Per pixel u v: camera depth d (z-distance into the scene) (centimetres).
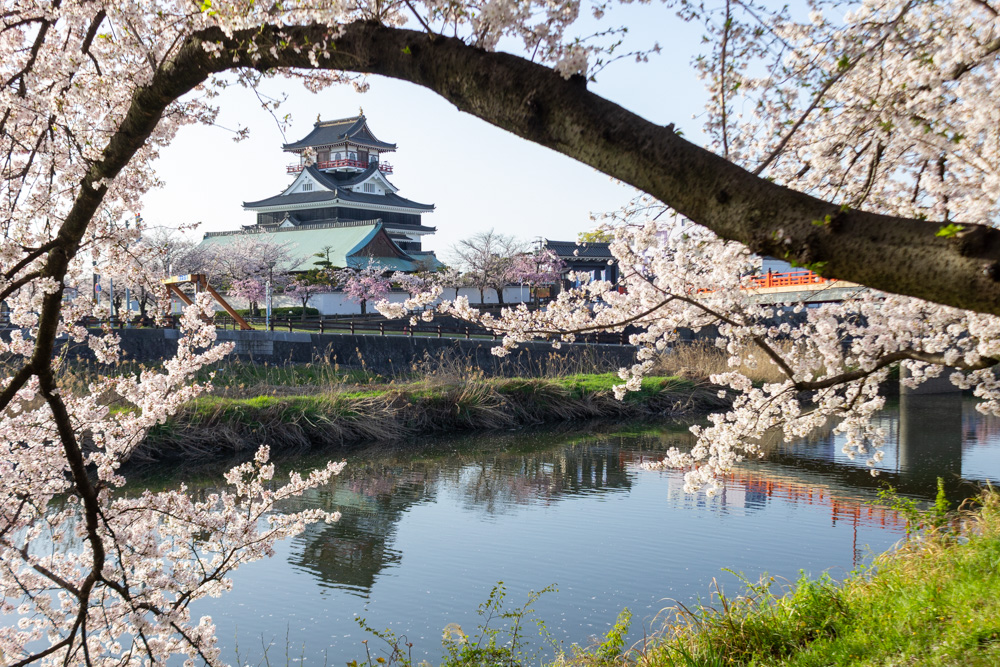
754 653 614
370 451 2036
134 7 375
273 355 2869
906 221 190
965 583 636
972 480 1619
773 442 2100
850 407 624
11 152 444
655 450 2072
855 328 636
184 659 820
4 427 493
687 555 1163
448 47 240
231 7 276
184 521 523
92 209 357
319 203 7275
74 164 422
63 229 364
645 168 211
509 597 1012
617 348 3384
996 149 539
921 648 538
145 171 475
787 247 197
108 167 340
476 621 942
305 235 6644
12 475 488
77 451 396
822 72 530
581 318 549
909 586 672
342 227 6581
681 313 570
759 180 204
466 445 2139
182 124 464
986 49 471
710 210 207
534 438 2250
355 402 2256
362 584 1072
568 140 221
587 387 2677
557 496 1571
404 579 1088
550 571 1107
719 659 590
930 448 1983
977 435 2158
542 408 2544
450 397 2422
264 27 277
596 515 1412
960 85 511
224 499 548
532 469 1839
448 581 1078
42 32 398
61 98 384
